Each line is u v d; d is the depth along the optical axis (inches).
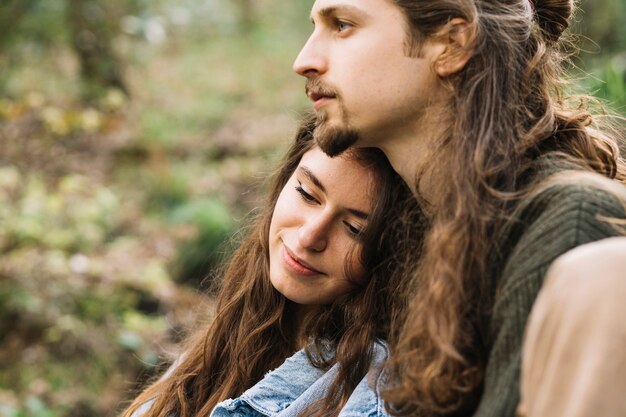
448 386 39.9
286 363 55.6
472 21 41.6
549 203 38.5
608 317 29.6
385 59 42.1
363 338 52.2
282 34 374.0
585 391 29.1
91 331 151.9
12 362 145.2
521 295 36.8
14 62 243.9
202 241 191.8
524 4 44.4
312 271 53.0
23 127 232.7
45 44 245.1
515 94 42.9
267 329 59.9
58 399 139.4
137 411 64.7
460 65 42.0
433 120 42.8
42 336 150.8
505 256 39.8
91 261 175.5
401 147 44.1
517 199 40.3
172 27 324.8
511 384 35.7
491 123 41.6
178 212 204.7
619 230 36.6
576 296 30.5
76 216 189.5
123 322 157.8
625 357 29.0
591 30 179.0
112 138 244.1
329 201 51.2
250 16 385.7
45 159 223.3
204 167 241.6
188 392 62.3
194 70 323.0
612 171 46.1
